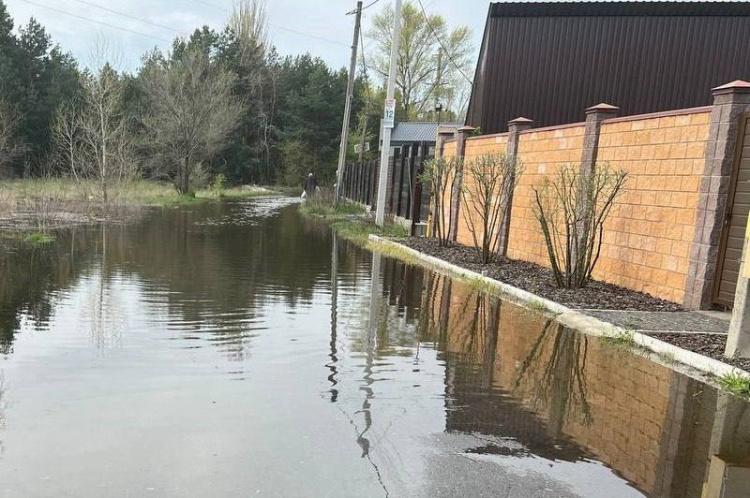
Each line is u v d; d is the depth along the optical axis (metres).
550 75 15.35
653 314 6.06
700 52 14.95
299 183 49.62
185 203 26.56
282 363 4.41
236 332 5.26
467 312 6.50
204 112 31.61
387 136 15.48
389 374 4.26
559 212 8.66
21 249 9.98
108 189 20.36
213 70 36.50
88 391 3.69
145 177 34.53
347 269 9.42
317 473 2.74
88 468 2.71
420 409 3.61
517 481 2.75
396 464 2.87
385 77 46.78
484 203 10.39
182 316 5.77
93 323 5.38
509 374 4.36
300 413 3.46
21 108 34.28
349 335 5.33
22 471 2.67
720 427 3.46
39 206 15.60
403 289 7.82
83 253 9.80
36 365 4.17
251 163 48.81
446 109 49.84
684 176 6.50
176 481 2.62
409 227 15.40
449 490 2.64
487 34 15.79
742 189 5.81
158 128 31.05
